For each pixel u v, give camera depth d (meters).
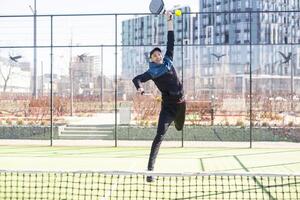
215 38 80.38
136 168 10.50
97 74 29.66
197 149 15.30
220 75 33.03
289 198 6.82
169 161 11.91
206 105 21.67
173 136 18.53
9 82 31.30
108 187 7.59
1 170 5.50
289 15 75.12
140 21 64.94
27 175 8.74
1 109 23.69
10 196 6.88
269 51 39.66
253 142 17.83
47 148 15.62
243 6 90.25
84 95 28.70
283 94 24.22
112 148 15.63
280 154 13.76
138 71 31.33
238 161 11.91
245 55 39.94
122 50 31.00
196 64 37.72
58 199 6.71
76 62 29.72
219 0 95.12
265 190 7.44
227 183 8.09
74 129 19.88
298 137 18.11
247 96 24.48
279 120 21.55
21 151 14.59
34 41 20.56
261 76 30.81
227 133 18.47
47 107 22.81
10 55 25.14
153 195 6.96
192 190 7.39
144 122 20.91
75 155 13.41
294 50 36.47
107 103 28.81
